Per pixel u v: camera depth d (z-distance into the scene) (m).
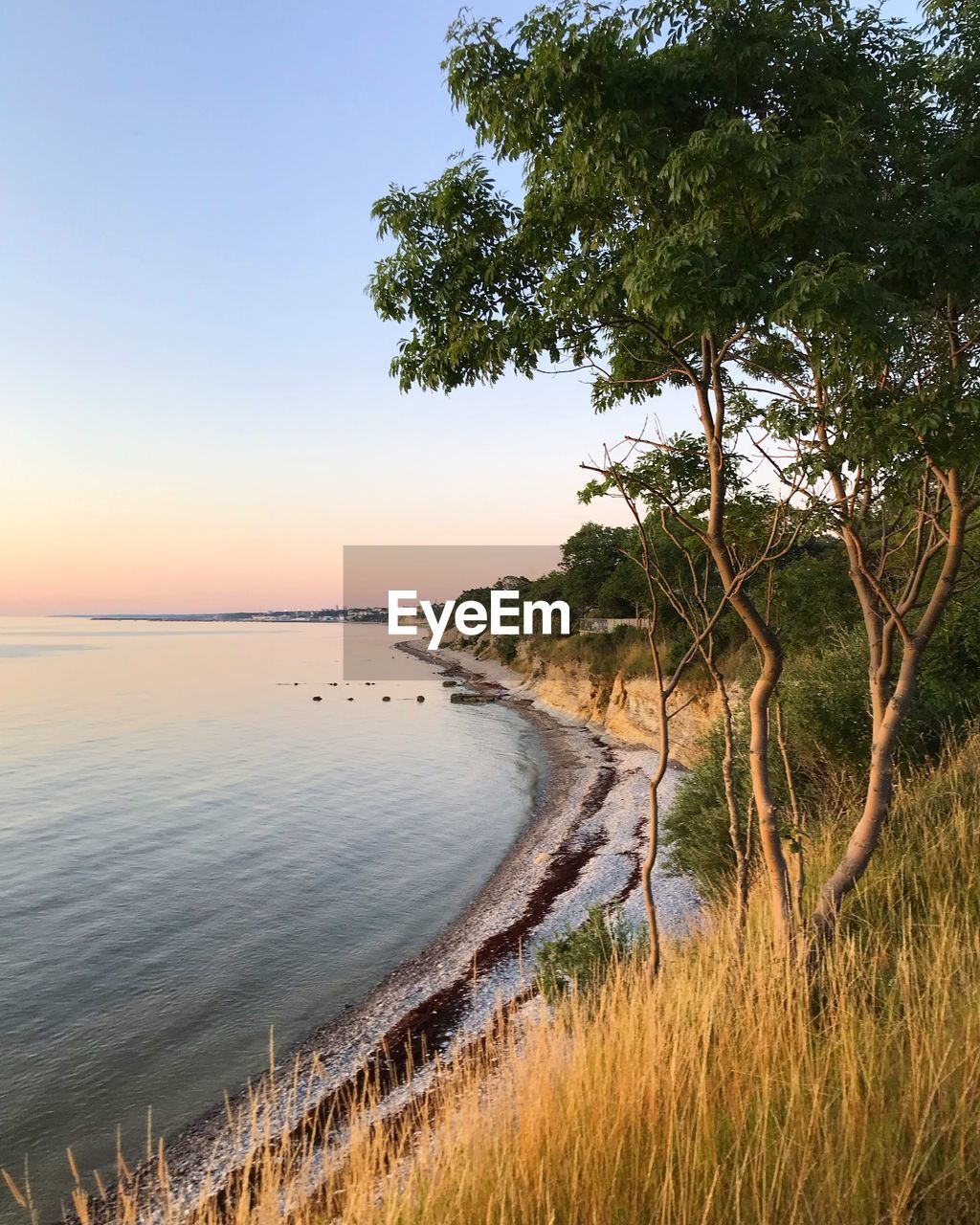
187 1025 12.66
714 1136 3.17
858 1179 2.86
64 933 16.78
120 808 29.69
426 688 90.56
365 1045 11.61
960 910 5.66
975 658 10.44
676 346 5.10
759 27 4.55
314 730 54.09
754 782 5.36
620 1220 2.91
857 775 10.02
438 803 30.75
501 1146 3.31
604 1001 4.87
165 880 20.59
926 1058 3.43
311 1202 3.64
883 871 6.44
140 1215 3.54
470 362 5.74
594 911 10.12
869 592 6.11
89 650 199.75
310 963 15.21
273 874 21.12
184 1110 10.24
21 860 22.41
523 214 5.51
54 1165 9.21
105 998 13.66
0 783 34.88
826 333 4.34
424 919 17.73
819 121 4.78
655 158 4.67
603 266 5.15
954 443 4.54
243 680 103.25
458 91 5.11
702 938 7.07
